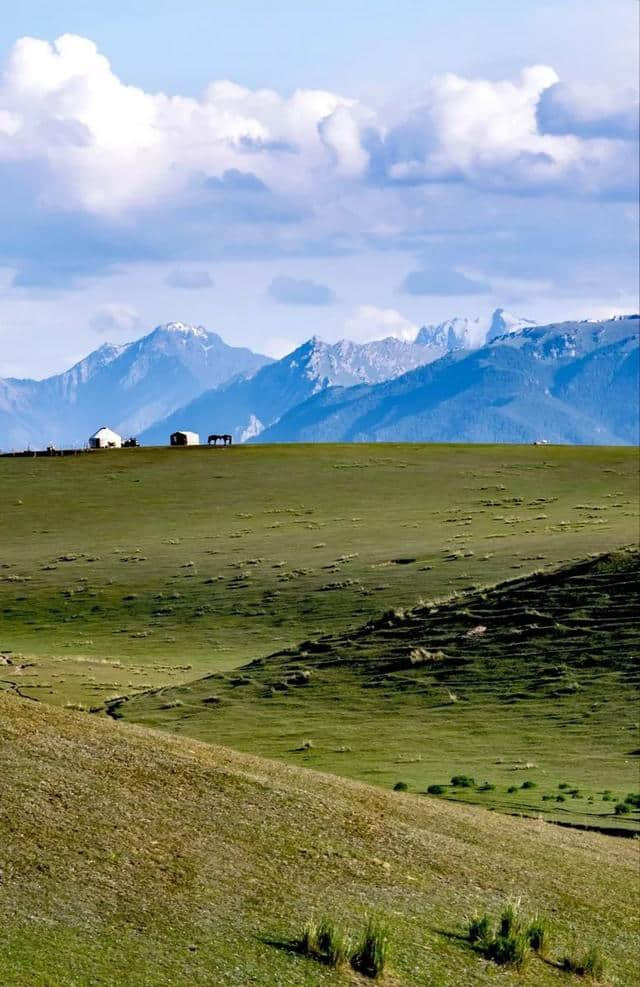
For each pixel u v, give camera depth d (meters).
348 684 140.75
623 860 62.53
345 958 38.78
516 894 50.59
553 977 42.66
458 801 86.88
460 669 140.12
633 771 101.75
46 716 57.88
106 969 34.44
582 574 160.38
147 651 194.00
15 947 34.19
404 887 47.47
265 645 191.62
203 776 53.53
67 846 42.09
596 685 129.88
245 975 36.31
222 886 42.59
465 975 40.41
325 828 51.62
